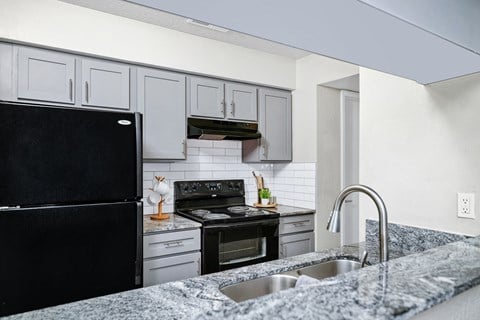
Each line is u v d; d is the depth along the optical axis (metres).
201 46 2.83
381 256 1.20
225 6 0.91
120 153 2.00
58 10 2.22
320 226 3.23
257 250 2.86
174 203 3.07
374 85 1.89
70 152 1.84
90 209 1.87
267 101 3.29
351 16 0.95
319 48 1.21
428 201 1.64
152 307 0.99
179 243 2.48
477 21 1.23
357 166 3.59
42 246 1.74
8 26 2.06
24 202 1.71
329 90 3.33
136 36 2.52
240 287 1.29
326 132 3.28
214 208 3.23
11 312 1.66
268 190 3.48
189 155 3.19
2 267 1.64
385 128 1.83
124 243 1.98
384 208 1.19
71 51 2.28
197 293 1.11
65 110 1.83
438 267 0.87
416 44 1.15
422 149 1.66
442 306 0.86
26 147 1.72
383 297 0.67
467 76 1.50
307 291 0.70
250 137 3.05
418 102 1.68
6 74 2.07
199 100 2.87
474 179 1.47
